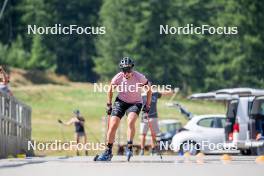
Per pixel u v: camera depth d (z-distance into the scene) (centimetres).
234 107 7131
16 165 3644
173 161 4406
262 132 6819
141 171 3167
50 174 3025
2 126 5328
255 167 3353
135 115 4384
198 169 3247
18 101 6359
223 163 3897
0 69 6078
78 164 3750
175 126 10819
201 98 7450
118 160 4634
